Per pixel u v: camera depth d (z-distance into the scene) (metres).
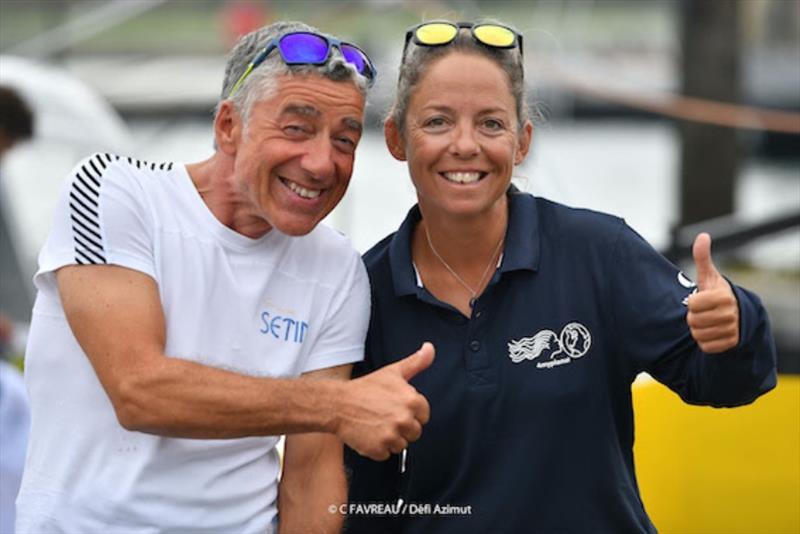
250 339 7.26
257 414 6.77
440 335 7.61
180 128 38.44
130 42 48.31
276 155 6.96
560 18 37.34
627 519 7.63
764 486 10.24
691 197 25.89
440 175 7.40
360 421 6.75
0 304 19.97
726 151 25.73
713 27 25.19
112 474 7.15
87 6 37.88
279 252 7.39
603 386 7.52
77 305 6.92
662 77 46.06
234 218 7.27
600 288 7.54
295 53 6.97
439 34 7.38
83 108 20.47
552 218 7.71
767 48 55.75
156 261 7.08
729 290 6.83
